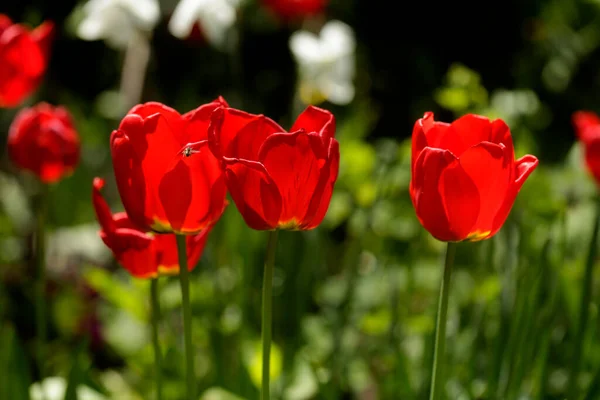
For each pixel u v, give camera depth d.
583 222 2.11
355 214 2.29
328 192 1.29
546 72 3.89
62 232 3.05
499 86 4.06
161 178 1.30
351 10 4.00
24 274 2.79
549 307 1.49
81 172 3.28
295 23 3.25
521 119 2.27
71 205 3.19
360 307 2.01
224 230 2.04
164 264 1.41
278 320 1.97
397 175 2.28
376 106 4.02
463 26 4.02
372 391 1.90
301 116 1.31
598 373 1.45
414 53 3.98
